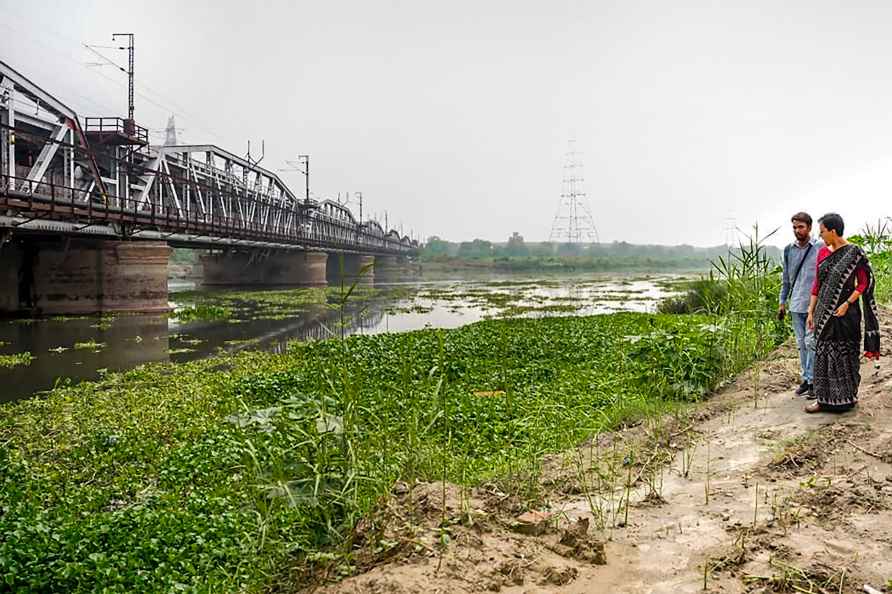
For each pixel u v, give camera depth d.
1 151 28.42
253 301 43.84
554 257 150.62
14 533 6.11
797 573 4.12
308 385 13.97
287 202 71.75
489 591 4.04
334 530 4.72
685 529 4.97
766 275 11.95
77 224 29.52
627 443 7.66
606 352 17.52
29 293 32.53
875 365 8.88
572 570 4.30
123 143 37.62
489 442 9.06
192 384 15.14
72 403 13.24
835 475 5.77
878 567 4.12
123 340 24.30
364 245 94.06
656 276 101.88
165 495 7.48
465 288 64.94
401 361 16.52
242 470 7.74
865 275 7.19
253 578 4.89
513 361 16.80
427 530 4.74
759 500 5.40
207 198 53.81
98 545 5.98
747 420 7.81
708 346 10.60
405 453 6.16
